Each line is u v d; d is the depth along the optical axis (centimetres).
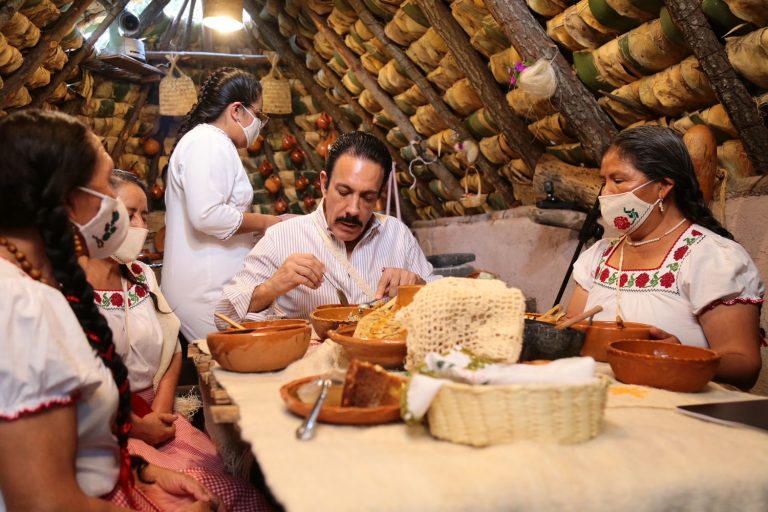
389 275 208
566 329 135
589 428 95
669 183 173
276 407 113
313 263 202
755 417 106
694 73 237
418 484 80
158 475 151
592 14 257
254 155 638
